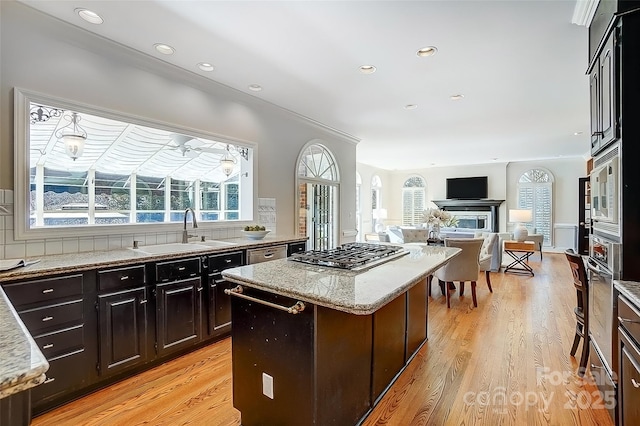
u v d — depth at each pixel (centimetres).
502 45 266
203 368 252
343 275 186
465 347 290
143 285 243
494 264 617
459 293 464
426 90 367
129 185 328
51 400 198
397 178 1148
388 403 209
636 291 155
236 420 191
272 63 299
